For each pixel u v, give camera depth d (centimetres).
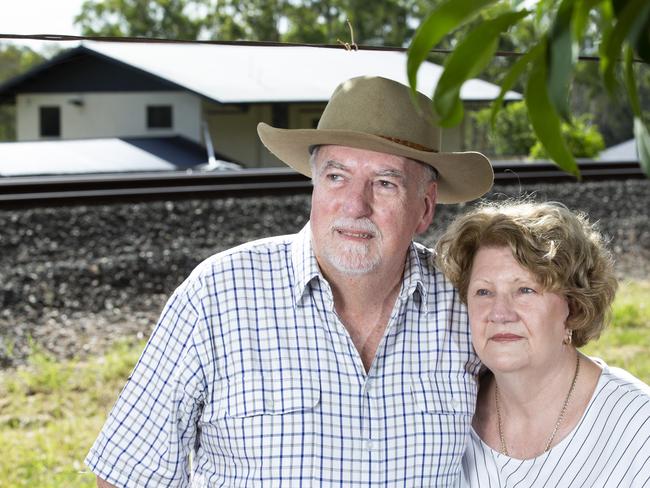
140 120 2602
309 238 230
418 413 229
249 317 224
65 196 880
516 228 224
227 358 222
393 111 225
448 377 236
